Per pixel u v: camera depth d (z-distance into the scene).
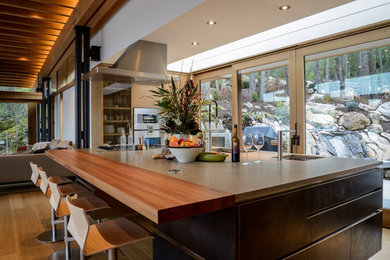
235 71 5.13
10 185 5.62
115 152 3.20
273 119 4.48
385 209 3.24
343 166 2.05
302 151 4.01
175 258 1.68
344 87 3.56
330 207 1.83
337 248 1.88
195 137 2.78
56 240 2.87
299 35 3.93
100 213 2.66
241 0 2.50
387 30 3.15
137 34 3.60
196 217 1.50
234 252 1.27
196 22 3.01
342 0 2.51
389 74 3.15
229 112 5.41
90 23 4.40
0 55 6.48
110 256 1.54
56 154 3.06
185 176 1.69
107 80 4.00
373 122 3.28
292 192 1.54
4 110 10.97
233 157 2.30
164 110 2.55
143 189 1.35
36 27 5.02
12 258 2.54
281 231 1.48
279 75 4.38
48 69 7.50
